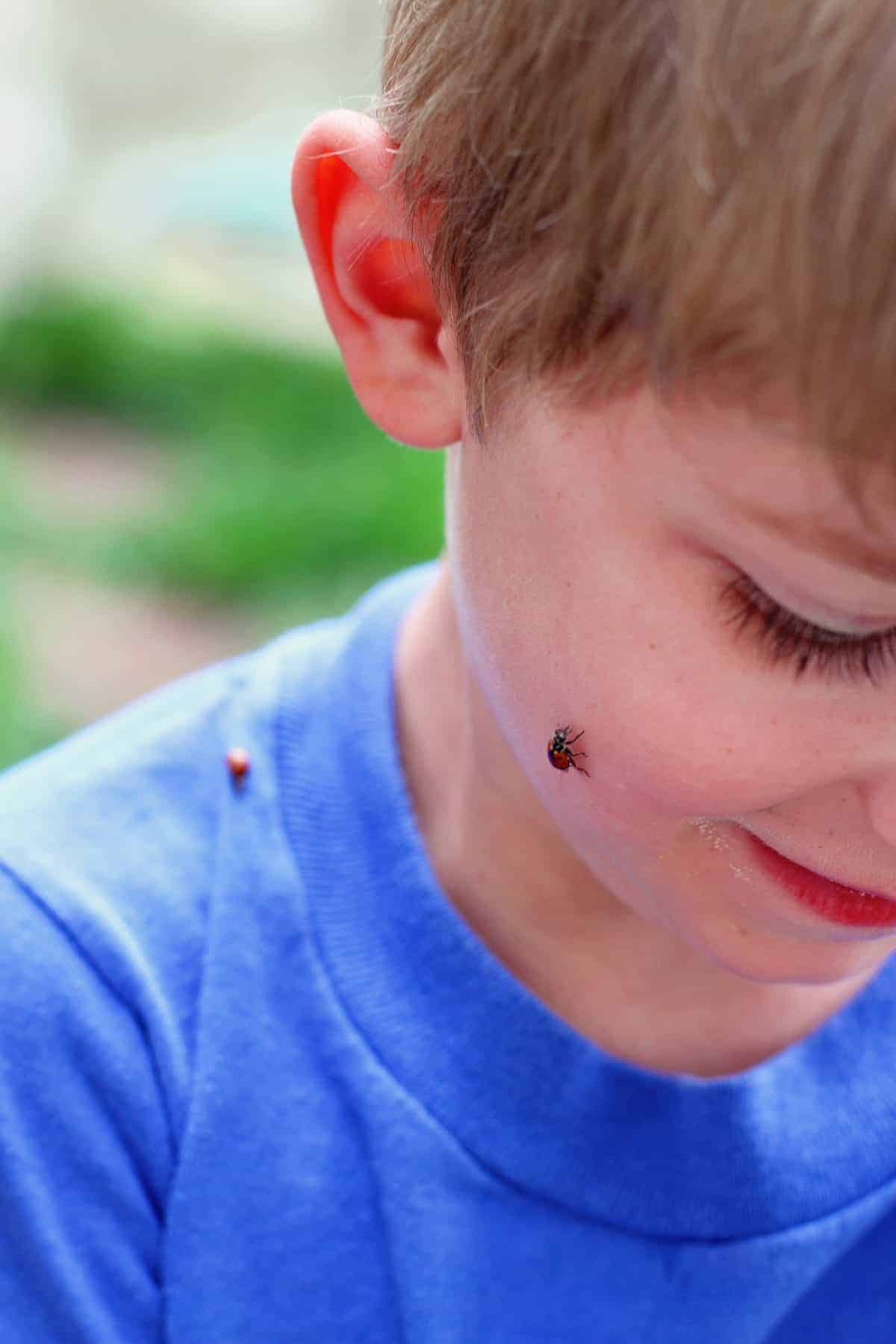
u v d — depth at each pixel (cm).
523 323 73
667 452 71
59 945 80
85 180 343
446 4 74
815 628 72
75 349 302
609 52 70
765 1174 80
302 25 371
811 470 69
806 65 68
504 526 74
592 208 71
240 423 282
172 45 353
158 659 211
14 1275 79
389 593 85
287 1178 80
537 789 77
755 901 75
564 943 81
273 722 83
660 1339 80
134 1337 80
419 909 81
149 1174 80
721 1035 81
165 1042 80
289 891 81
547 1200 79
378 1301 80
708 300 69
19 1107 79
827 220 68
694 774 73
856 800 73
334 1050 80
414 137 75
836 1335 82
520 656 75
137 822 82
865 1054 81
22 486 260
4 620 211
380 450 264
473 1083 80
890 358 68
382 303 77
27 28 329
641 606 72
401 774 82
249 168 383
